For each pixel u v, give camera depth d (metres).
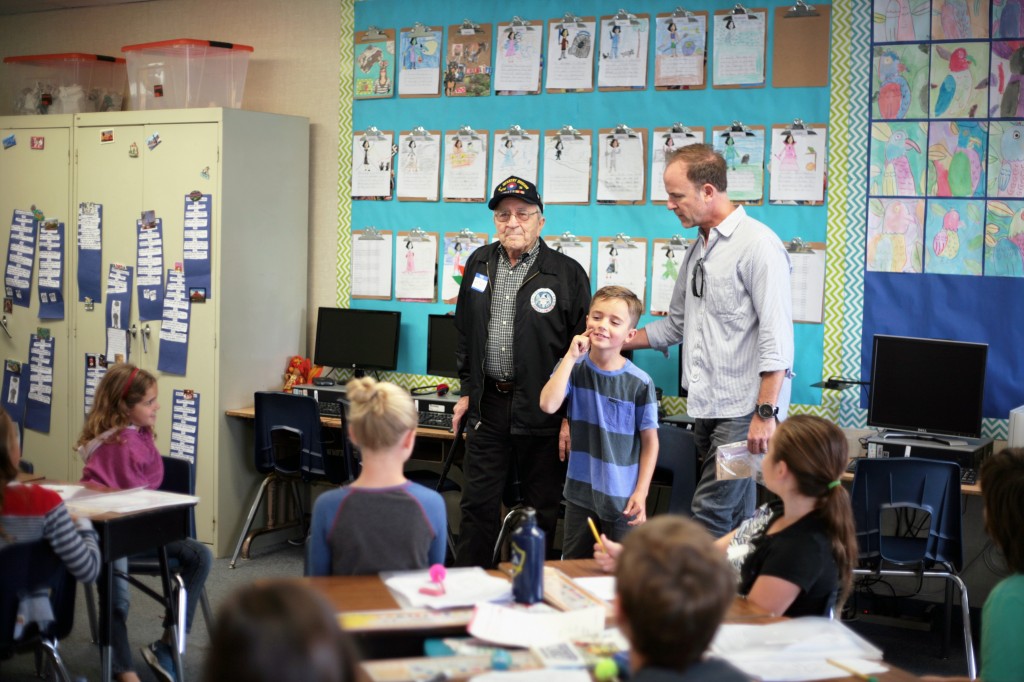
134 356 5.66
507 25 5.31
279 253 5.68
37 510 2.79
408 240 5.62
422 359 5.61
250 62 5.99
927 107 4.54
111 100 6.16
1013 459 2.20
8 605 2.77
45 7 6.60
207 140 5.35
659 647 1.61
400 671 1.91
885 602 4.62
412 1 5.54
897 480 3.85
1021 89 4.39
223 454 5.41
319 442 4.98
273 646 1.19
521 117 5.30
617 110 5.09
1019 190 4.42
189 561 3.80
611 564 2.60
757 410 3.50
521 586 2.27
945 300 4.55
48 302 5.99
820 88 4.70
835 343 4.73
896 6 4.56
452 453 4.56
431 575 2.40
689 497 4.13
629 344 4.09
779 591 2.36
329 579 2.42
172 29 6.24
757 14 4.79
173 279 5.50
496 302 4.34
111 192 5.70
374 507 2.53
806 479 2.42
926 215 4.56
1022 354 4.44
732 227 3.61
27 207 6.04
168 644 3.52
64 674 2.93
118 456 3.68
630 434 3.51
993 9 4.42
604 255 5.14
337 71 5.77
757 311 3.54
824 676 2.01
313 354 5.91
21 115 6.14
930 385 4.31
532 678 1.87
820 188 4.71
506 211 4.25
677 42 4.95
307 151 5.81
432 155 5.53
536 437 4.25
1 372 6.20
